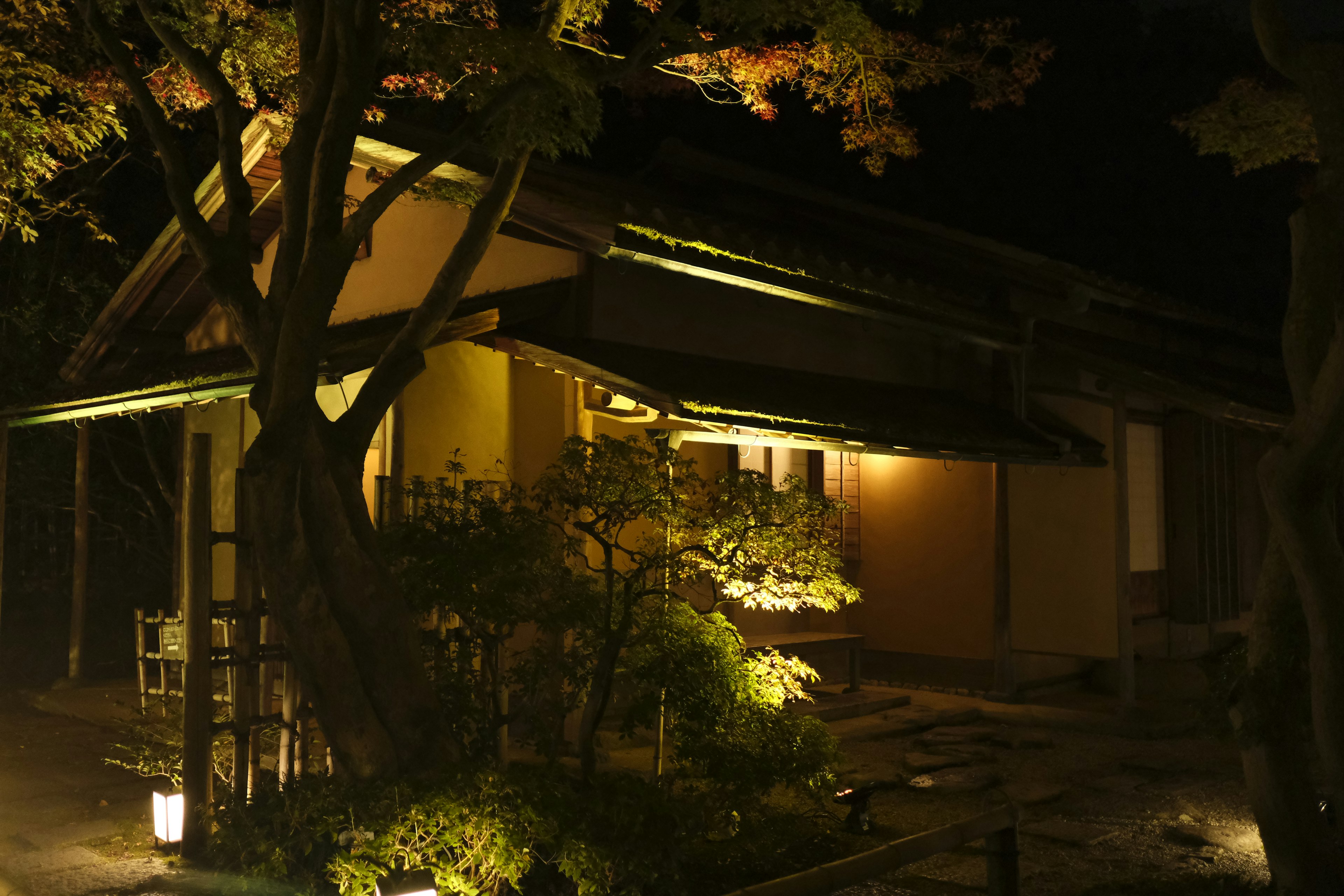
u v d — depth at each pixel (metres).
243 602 6.44
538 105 6.38
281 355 5.49
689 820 6.04
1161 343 14.84
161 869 6.10
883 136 8.43
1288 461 5.40
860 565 13.36
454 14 8.59
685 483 6.75
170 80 8.45
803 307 11.20
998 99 8.59
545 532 6.45
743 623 11.76
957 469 12.66
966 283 12.66
